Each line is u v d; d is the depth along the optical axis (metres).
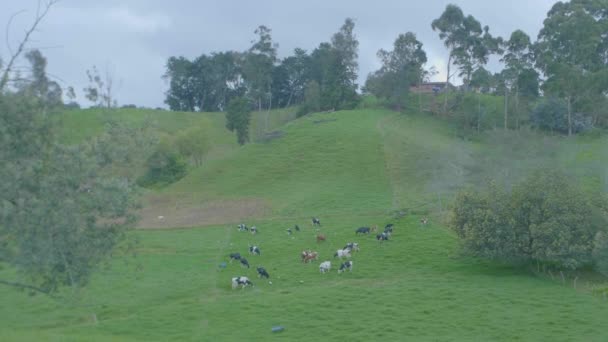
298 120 119.69
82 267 23.83
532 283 45.41
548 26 109.75
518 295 42.03
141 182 94.00
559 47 108.00
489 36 121.69
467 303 40.66
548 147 66.06
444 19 122.06
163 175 95.62
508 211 48.72
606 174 61.94
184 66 168.62
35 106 21.95
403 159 91.00
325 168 90.56
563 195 48.00
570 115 104.44
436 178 72.31
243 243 61.22
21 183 21.56
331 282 47.62
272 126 138.12
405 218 65.38
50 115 22.62
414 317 38.31
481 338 34.53
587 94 103.25
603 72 97.19
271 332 36.56
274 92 167.25
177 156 99.69
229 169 95.19
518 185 50.47
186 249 59.47
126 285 47.53
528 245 47.97
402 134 104.50
